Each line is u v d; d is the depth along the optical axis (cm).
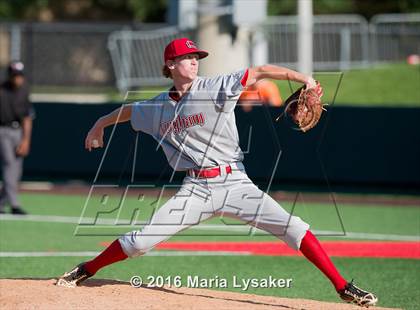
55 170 5588
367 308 1908
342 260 2859
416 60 7312
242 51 5744
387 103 6172
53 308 1786
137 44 7069
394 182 4919
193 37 6438
